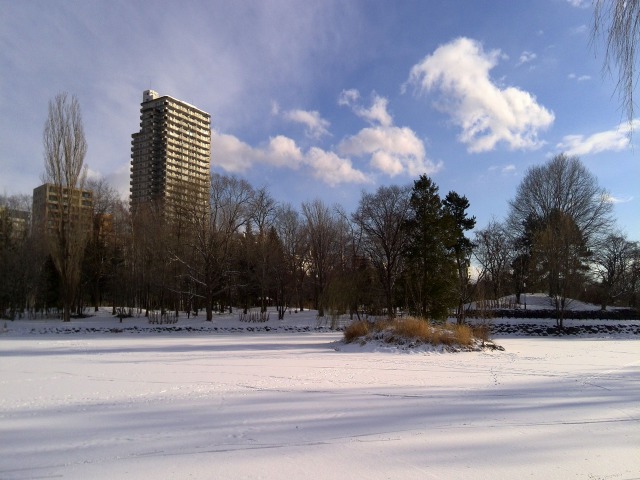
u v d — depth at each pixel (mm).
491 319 36562
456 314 36062
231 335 31234
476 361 15797
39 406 8344
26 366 14281
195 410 7973
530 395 9484
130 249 42875
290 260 48094
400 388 10219
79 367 13953
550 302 39531
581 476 4988
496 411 7961
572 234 38219
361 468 5176
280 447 5906
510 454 5684
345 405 8398
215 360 15766
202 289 44312
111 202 48656
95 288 46781
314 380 11289
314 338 27859
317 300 47250
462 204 38938
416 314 28531
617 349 21578
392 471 5094
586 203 47656
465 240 38469
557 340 29141
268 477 4902
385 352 18453
